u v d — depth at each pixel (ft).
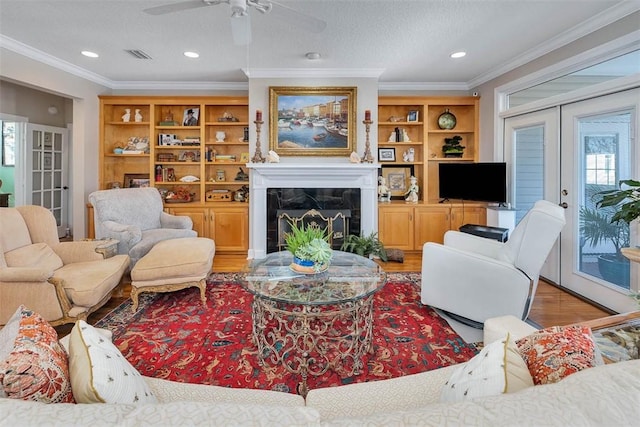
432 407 1.99
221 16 9.48
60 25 10.12
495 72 14.33
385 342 7.66
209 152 16.40
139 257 11.57
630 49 9.03
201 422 1.85
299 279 7.41
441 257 8.75
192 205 15.69
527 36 10.83
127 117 16.29
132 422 1.82
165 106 16.87
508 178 14.28
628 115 9.25
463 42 11.36
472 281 8.20
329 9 9.07
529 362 3.08
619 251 9.57
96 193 12.54
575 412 1.83
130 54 12.51
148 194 14.12
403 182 17.26
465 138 16.98
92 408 1.94
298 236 7.75
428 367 6.71
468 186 14.83
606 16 9.26
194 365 6.74
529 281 7.53
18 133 17.34
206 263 9.91
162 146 16.19
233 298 10.37
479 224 15.69
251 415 1.92
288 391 5.99
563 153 11.34
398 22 9.85
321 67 14.02
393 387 3.62
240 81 16.11
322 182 14.90
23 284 7.53
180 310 9.44
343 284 7.13
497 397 2.01
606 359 3.94
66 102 19.95
